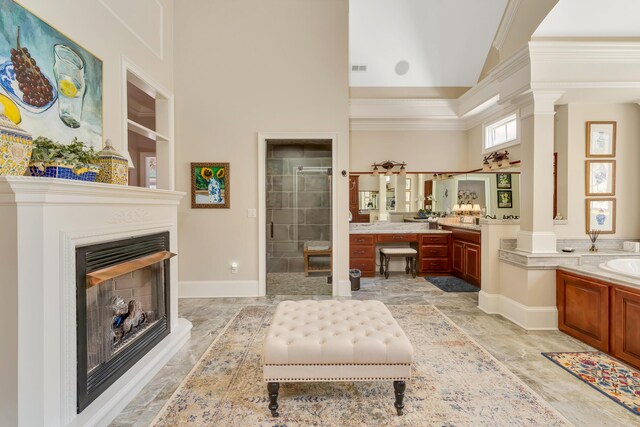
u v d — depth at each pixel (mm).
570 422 1591
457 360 2236
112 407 1626
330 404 1752
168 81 3168
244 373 2090
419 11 4305
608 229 3207
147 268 2332
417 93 5219
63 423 1410
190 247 3891
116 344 1924
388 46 4668
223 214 3896
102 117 2145
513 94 2990
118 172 1840
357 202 5414
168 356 2275
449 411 1679
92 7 2047
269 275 4871
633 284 2131
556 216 3268
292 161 5012
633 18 2566
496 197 5020
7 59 1476
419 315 3186
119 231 1829
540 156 2832
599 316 2387
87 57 1995
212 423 1606
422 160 5391
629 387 1895
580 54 2709
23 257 1277
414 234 5004
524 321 2830
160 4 3020
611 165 3205
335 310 2133
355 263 4984
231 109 3873
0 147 1230
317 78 3879
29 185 1243
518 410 1684
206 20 3857
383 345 1656
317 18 3865
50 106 1711
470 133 5316
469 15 4352
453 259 4949
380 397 1815
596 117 3191
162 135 3109
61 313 1414
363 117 5168
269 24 3867
